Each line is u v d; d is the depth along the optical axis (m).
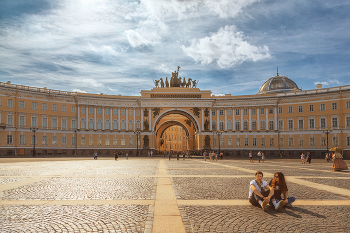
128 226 9.98
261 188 13.01
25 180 21.41
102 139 93.56
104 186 18.45
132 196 15.06
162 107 95.94
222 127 96.25
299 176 24.86
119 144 94.75
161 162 51.69
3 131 77.44
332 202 13.84
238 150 94.56
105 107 94.62
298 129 88.56
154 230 9.59
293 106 89.94
